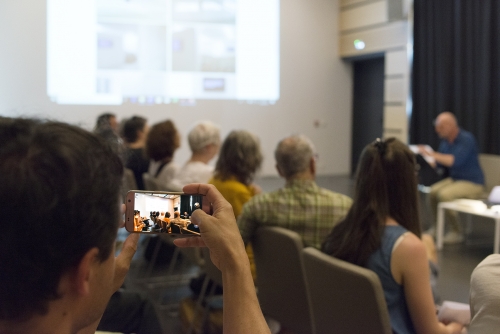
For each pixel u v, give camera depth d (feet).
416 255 5.01
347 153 30.78
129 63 24.13
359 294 4.87
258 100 27.12
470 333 3.03
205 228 2.24
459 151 15.64
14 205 1.49
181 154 25.67
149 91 24.61
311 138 29.55
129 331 6.07
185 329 9.27
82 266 1.65
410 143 25.67
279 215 7.06
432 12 24.12
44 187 1.50
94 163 1.63
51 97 23.22
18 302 1.59
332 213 7.04
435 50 24.21
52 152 1.55
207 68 25.50
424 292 5.05
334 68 29.86
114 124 15.55
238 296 2.17
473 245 15.12
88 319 1.80
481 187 15.61
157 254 13.19
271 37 26.61
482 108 21.72
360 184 5.42
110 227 1.71
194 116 25.62
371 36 27.66
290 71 28.58
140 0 24.03
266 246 6.81
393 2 25.90
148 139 12.44
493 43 21.35
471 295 3.21
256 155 8.36
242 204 8.14
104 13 23.56
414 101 25.40
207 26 25.27
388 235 5.16
